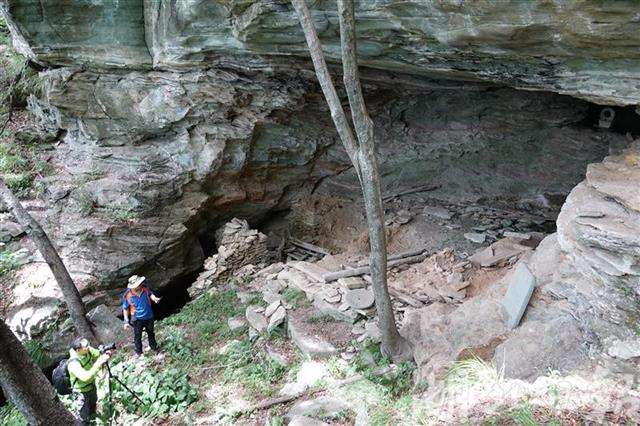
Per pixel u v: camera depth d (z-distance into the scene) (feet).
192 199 42.80
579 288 21.66
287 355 27.86
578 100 47.37
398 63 30.19
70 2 37.17
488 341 23.08
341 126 22.18
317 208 49.62
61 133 45.50
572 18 19.89
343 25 19.86
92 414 23.17
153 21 37.70
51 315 33.37
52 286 34.78
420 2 23.08
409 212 46.21
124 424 24.06
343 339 27.68
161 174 41.86
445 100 50.24
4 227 37.99
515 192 47.52
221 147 42.57
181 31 35.06
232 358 28.35
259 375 26.58
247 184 47.32
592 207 22.29
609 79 22.98
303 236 49.06
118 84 41.29
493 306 25.39
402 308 29.43
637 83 22.18
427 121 51.49
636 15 18.38
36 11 37.27
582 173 46.73
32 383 18.75
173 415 24.57
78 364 21.74
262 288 34.94
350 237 46.78
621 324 19.74
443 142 50.31
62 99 41.55
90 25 38.55
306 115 47.57
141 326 28.71
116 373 27.61
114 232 38.91
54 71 41.34
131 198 40.06
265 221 51.78
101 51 39.42
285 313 30.37
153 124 41.73
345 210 49.32
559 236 23.47
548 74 25.27
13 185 40.63
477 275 31.76
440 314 26.78
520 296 23.70
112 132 42.75
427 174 50.37
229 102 41.01
